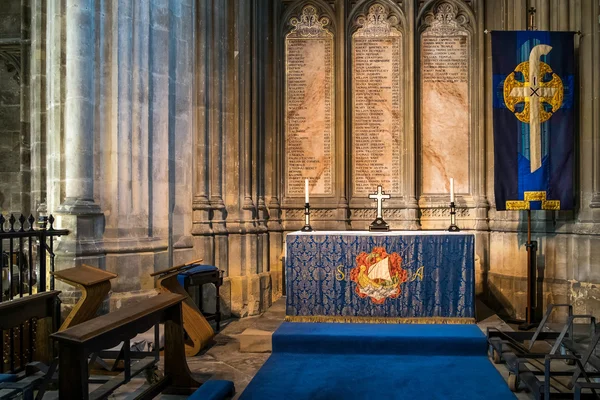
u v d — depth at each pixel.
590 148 7.46
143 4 6.79
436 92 9.18
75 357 3.37
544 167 7.54
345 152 9.14
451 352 5.87
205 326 6.21
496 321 6.73
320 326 6.41
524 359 4.95
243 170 8.56
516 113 7.58
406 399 4.54
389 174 9.20
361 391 4.75
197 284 6.77
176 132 7.45
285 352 6.06
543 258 8.01
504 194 7.60
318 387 4.86
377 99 9.24
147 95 6.81
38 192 8.29
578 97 7.68
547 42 7.52
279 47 9.29
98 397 3.73
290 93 9.33
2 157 11.05
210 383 4.70
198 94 7.95
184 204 7.53
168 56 7.16
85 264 5.61
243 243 8.33
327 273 6.62
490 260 8.88
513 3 8.67
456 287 6.47
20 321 4.75
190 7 7.70
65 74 6.21
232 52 8.44
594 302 7.16
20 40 10.24
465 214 9.06
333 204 9.16
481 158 8.98
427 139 9.17
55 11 6.23
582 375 4.38
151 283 6.66
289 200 9.30
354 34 9.30
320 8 9.30
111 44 6.45
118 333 3.80
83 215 6.00
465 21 9.17
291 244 6.68
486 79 9.05
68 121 6.07
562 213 7.84
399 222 9.05
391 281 6.53
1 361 4.73
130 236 6.55
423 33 9.23
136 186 6.66
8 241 8.43
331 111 9.27
